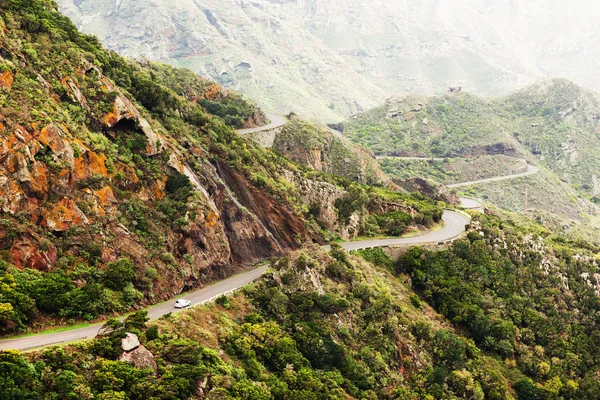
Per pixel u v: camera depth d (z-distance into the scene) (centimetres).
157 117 7438
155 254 5650
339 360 5756
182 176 6550
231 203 7275
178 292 5688
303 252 6981
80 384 3672
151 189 6191
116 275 5081
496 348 7806
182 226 6081
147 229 5756
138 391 3856
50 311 4512
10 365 3512
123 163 6000
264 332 5338
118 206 5666
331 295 6406
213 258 6319
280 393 4722
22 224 4800
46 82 5919
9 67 5575
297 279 6309
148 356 4200
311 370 5334
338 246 7556
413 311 7531
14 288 4388
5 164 4847
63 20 7525
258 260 7169
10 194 4806
